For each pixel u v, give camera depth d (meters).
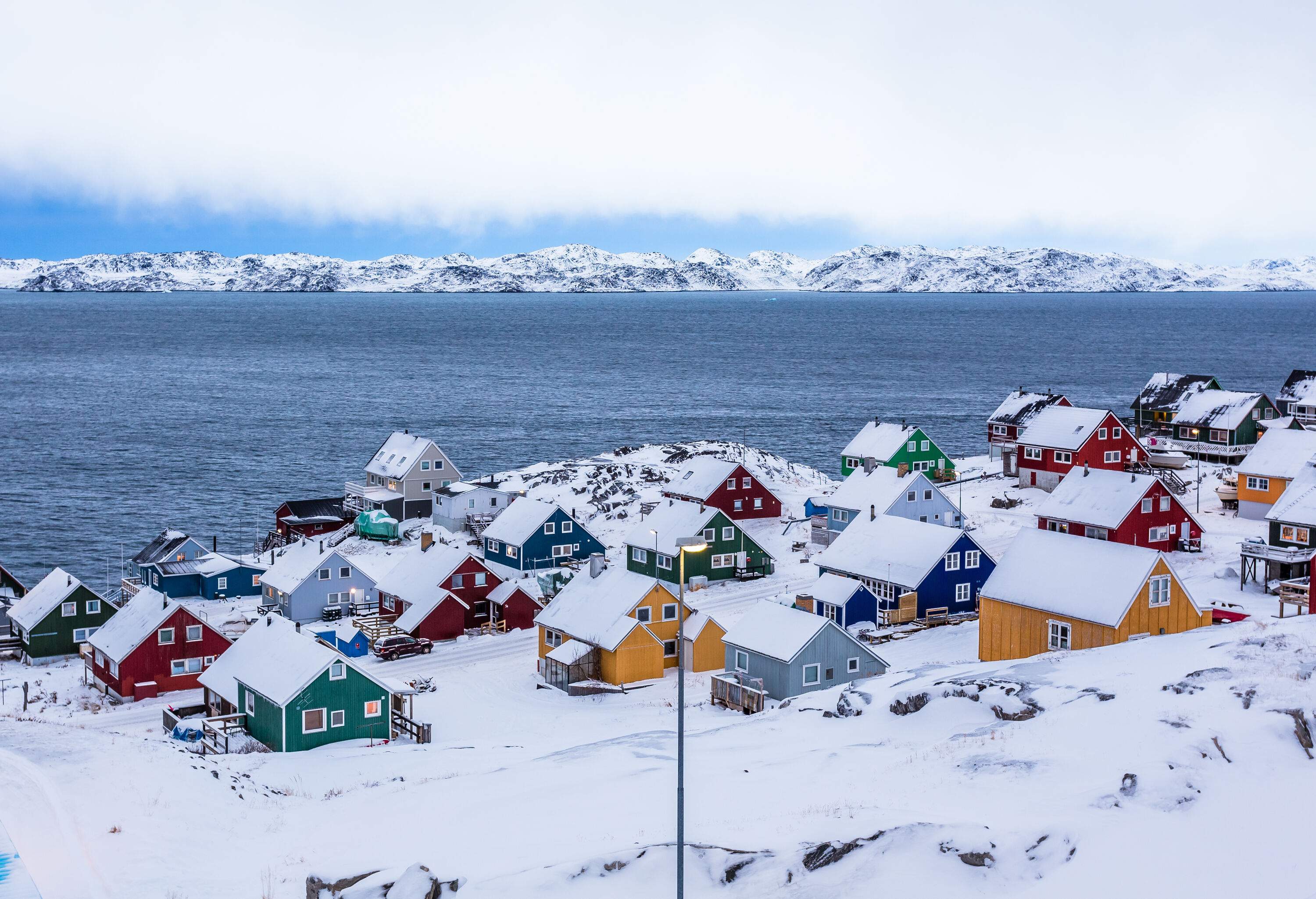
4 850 26.75
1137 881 21.34
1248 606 57.00
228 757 43.47
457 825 29.70
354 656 62.53
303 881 25.56
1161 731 29.19
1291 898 20.31
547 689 55.38
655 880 22.78
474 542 87.00
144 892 24.44
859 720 39.94
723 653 58.53
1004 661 45.09
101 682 58.97
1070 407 93.56
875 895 21.52
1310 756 26.47
